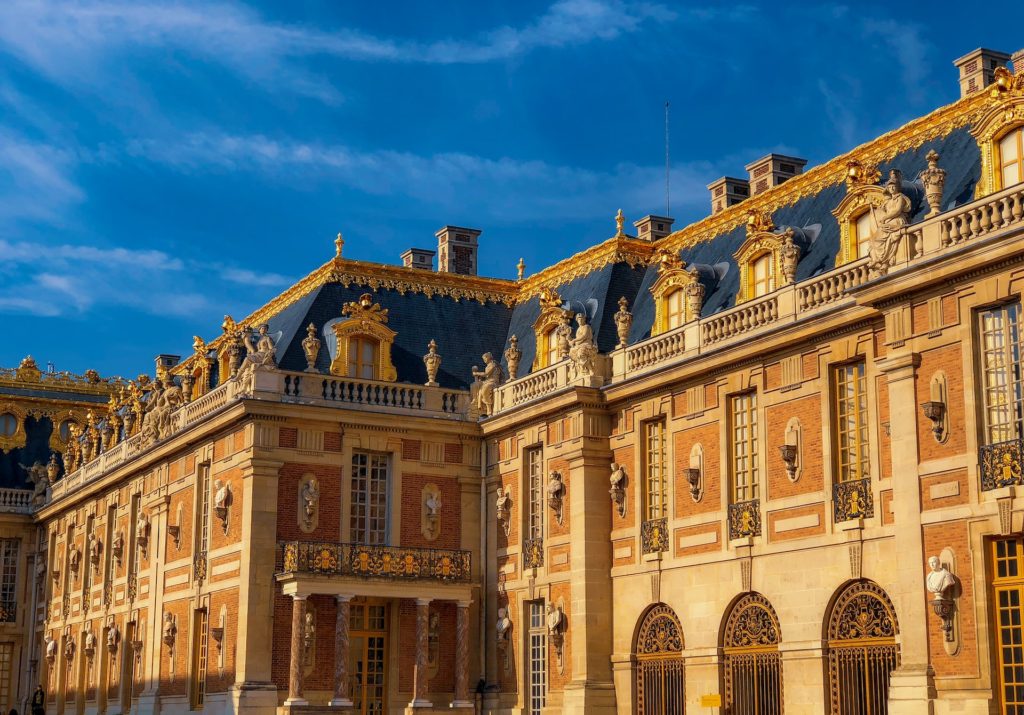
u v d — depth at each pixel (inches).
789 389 1492.4
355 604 1894.7
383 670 1895.9
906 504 1294.3
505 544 1914.4
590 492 1738.4
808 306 1476.4
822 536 1424.7
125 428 2534.5
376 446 1924.2
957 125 1530.5
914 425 1296.8
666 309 1775.3
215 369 2228.1
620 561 1713.8
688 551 1609.3
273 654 1814.7
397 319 2063.2
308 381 1898.4
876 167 1528.1
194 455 2052.2
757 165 1989.4
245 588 1815.9
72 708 2518.5
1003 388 1234.6
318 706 1770.4
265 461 1850.4
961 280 1268.5
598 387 1752.0
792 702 1441.9
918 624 1264.8
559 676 1756.9
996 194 1243.2
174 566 2081.7
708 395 1606.8
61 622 2620.6
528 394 1893.5
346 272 2081.7
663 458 1673.2
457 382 2038.6
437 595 1886.1
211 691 1882.4
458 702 1877.5
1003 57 1662.2
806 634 1433.3
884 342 1379.2
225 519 1914.4
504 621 1877.5
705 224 1894.7
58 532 2728.8
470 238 2326.5
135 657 2197.3
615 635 1708.9
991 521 1216.2
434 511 1934.1
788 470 1477.6
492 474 1957.4
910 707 1248.8
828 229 1610.5
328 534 1875.0
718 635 1549.0
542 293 1955.0
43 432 2965.1
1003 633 1208.8
